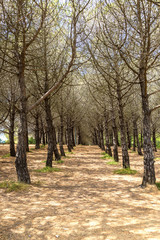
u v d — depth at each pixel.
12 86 15.12
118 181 8.37
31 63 9.66
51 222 3.98
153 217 4.16
